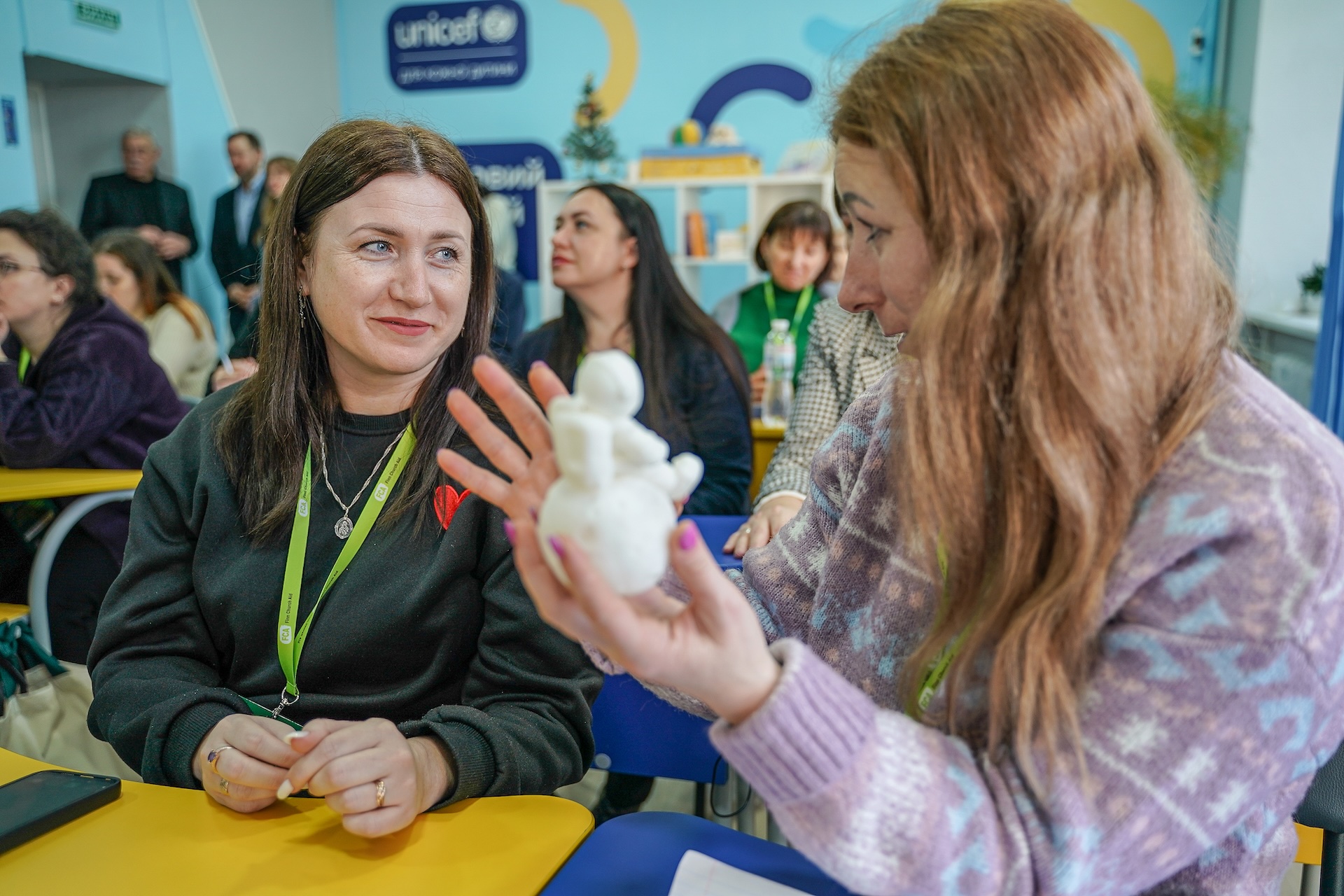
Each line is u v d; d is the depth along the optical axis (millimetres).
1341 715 573
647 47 5582
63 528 1953
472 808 766
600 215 2180
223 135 5160
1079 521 537
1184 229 564
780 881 674
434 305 984
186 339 3477
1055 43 547
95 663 1035
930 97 559
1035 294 545
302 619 1019
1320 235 4254
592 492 469
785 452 2049
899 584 718
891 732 529
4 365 2203
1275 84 4230
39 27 3947
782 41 5387
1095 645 547
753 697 507
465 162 1038
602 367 469
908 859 504
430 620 1011
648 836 730
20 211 2221
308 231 995
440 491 1011
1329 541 497
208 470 1043
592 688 999
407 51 5969
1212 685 500
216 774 749
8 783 772
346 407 1063
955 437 573
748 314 3439
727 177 4879
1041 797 517
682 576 479
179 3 4797
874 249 632
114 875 658
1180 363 571
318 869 671
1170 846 503
